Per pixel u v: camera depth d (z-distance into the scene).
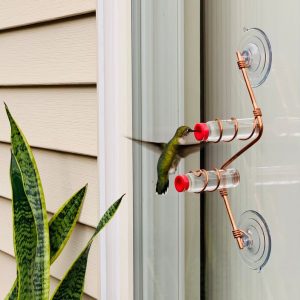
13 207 1.45
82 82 1.53
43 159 1.73
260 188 1.16
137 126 1.38
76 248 1.60
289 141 1.10
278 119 1.12
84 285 1.55
